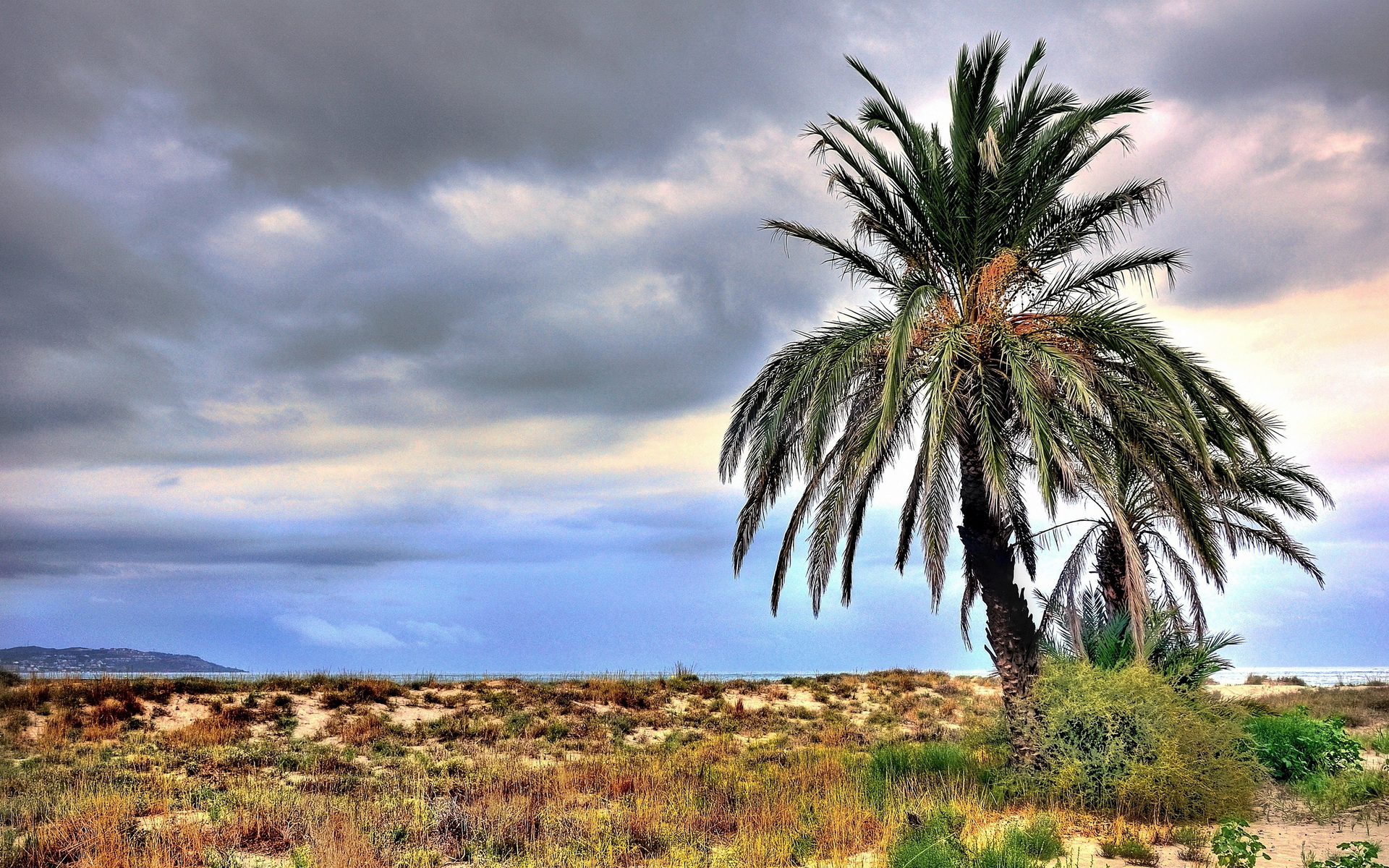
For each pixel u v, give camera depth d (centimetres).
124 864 873
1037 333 1409
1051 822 1005
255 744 1880
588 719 2439
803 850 943
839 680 3325
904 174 1497
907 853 867
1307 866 813
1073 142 1435
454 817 1070
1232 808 1154
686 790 1297
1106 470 1295
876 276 1533
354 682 2553
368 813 1126
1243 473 1969
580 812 1160
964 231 1462
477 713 2425
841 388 1405
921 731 2328
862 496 1648
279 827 1041
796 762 1648
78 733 1884
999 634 1395
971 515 1438
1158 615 1495
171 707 2186
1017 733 1341
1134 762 1179
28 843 939
